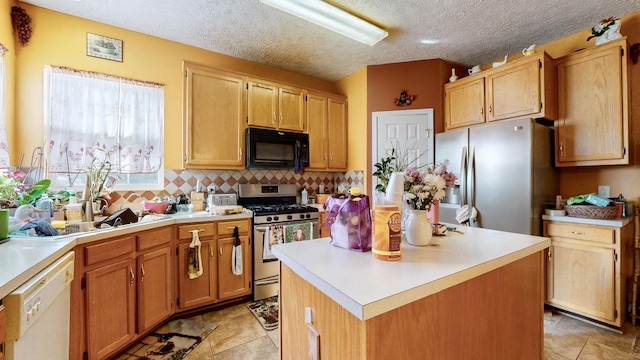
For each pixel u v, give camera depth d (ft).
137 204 8.40
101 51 7.91
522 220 7.37
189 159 8.38
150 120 8.55
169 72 8.95
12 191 5.29
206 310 7.68
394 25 8.12
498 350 3.51
